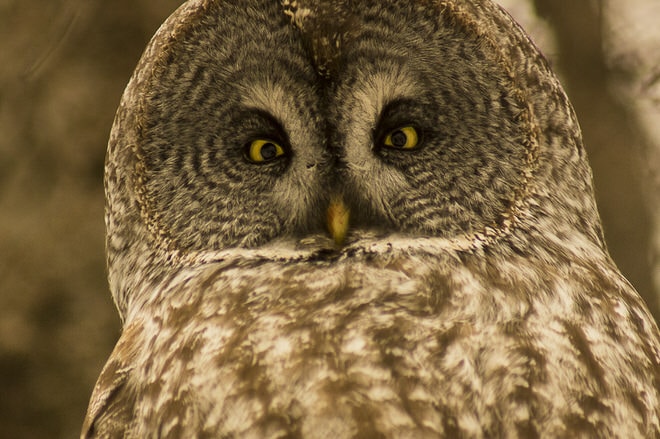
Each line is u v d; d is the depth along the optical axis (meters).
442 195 10.42
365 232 10.55
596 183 17.36
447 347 9.02
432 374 8.88
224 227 10.84
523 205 10.35
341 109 10.60
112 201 11.46
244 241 10.81
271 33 10.53
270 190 10.78
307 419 8.82
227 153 10.84
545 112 10.62
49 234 17.75
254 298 9.79
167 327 9.91
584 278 9.90
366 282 9.73
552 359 9.02
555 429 8.77
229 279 10.16
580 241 10.51
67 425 17.81
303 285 9.84
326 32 10.46
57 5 17.62
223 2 10.58
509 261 10.00
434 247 10.27
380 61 10.46
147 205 11.05
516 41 10.68
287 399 8.91
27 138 17.75
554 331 9.24
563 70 17.61
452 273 9.77
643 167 17.33
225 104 10.76
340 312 9.40
